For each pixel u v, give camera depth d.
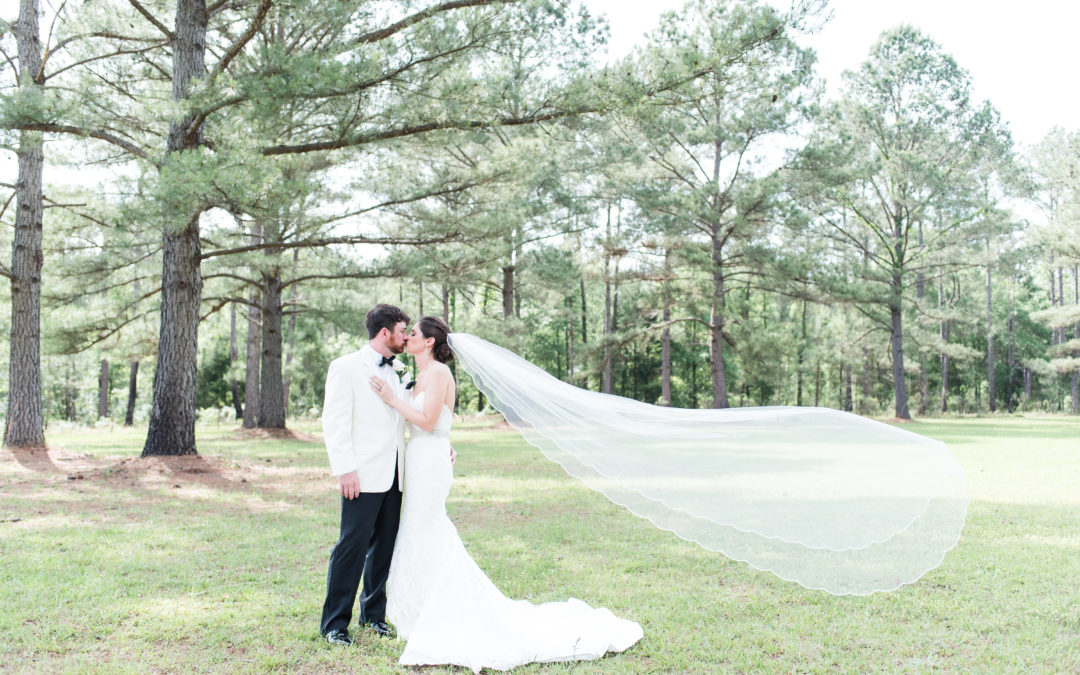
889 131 29.52
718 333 26.45
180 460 10.59
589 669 3.43
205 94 9.03
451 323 23.38
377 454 3.84
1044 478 10.47
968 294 44.41
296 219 12.98
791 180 25.03
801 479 4.11
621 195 25.16
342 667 3.44
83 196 14.63
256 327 21.95
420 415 3.89
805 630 4.00
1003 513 7.65
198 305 11.36
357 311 19.16
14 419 12.26
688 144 25.14
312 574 5.06
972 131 28.42
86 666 3.37
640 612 4.29
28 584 4.70
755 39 8.73
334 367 3.85
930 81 28.64
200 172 8.09
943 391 41.19
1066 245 28.62
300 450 14.56
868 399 40.06
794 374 44.66
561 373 44.97
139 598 4.46
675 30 11.07
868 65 29.42
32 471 10.28
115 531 6.43
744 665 3.47
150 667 3.39
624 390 45.69
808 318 44.78
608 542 6.20
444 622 3.66
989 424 26.17
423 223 14.39
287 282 19.02
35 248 12.62
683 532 4.10
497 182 13.65
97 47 13.20
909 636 3.90
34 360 12.50
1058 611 4.35
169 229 8.71
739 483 4.08
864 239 30.66
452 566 3.79
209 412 30.38
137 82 13.77
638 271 27.11
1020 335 46.47
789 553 4.09
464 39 9.41
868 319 33.03
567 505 8.16
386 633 3.91
